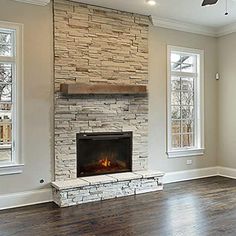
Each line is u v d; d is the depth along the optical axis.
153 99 5.49
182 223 3.52
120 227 3.41
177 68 5.97
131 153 5.20
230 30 6.05
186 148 6.07
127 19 5.14
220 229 3.33
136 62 5.25
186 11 5.14
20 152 4.26
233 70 6.06
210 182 5.69
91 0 4.57
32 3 4.32
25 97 4.30
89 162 4.88
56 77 4.49
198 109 6.20
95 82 4.82
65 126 4.58
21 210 4.05
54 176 4.51
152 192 4.95
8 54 4.29
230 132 6.14
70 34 4.59
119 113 5.06
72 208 4.12
